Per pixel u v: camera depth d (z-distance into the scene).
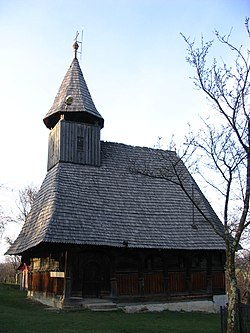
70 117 24.89
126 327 15.08
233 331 11.40
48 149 26.02
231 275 11.85
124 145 26.86
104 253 21.34
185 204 24.81
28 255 25.03
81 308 19.53
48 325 14.59
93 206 21.83
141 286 21.42
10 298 25.39
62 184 22.06
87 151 24.27
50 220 19.70
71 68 26.36
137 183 24.70
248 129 12.70
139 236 21.44
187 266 22.81
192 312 21.41
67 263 20.00
